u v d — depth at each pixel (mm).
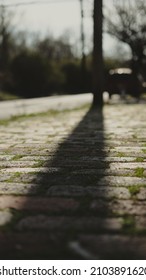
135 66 21469
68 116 6770
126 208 1923
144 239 1666
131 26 20406
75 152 3094
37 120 6105
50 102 14305
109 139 3697
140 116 6332
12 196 2102
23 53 26250
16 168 2631
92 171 2502
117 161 2754
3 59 27984
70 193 2119
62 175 2432
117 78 13312
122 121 5523
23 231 1744
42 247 1637
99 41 8992
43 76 25969
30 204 1995
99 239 1672
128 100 12547
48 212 1905
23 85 25609
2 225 1795
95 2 8797
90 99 16750
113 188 2176
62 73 29750
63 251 1613
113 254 1588
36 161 2812
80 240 1669
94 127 4824
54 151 3156
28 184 2277
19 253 1610
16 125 5367
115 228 1746
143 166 2605
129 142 3494
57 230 1744
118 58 33469
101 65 9188
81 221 1812
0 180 2365
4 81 25250
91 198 2049
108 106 9234
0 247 1643
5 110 10203
